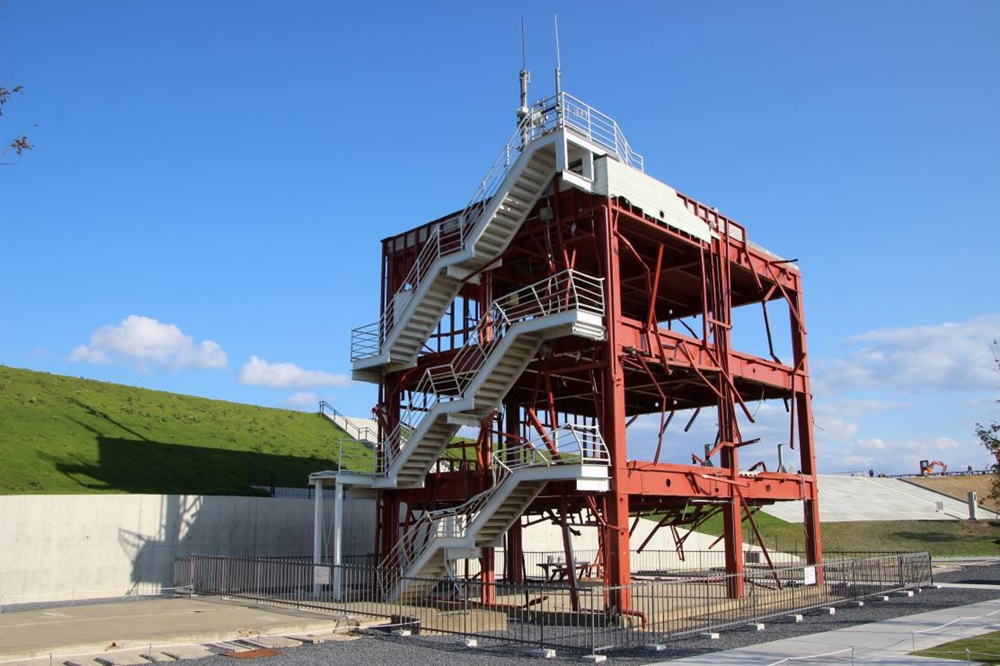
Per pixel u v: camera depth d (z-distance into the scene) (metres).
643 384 36.53
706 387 38.50
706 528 66.62
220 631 21.30
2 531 31.72
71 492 37.81
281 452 55.09
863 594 33.59
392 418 35.09
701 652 20.47
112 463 43.31
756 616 26.92
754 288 40.88
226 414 60.53
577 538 50.75
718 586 34.91
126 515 35.31
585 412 44.25
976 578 41.34
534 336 29.11
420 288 32.50
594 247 33.69
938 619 25.66
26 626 22.17
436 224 35.56
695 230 33.25
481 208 31.73
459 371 32.59
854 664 17.77
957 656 18.45
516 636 23.58
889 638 21.78
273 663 18.22
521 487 28.98
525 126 30.58
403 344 33.94
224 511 38.72
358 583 35.47
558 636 23.45
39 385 52.84
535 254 31.78
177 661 18.38
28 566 32.22
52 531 33.03
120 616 24.70
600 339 28.75
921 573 39.09
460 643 22.05
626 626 25.11
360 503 44.59
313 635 22.59
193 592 34.16
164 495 36.81
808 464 39.03
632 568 52.38
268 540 40.22
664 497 33.06
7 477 37.12
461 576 43.12
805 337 40.44
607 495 28.11
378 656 19.53
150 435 49.84
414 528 33.12
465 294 36.75
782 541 64.44
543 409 41.84
